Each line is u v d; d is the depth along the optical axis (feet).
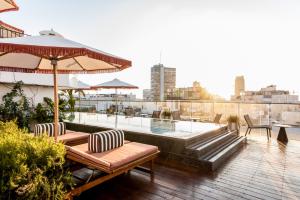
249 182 12.75
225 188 11.87
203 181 12.85
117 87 36.17
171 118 36.35
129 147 13.94
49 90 34.04
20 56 13.24
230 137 23.81
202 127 25.18
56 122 10.89
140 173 14.03
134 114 42.09
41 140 8.02
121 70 12.92
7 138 7.32
